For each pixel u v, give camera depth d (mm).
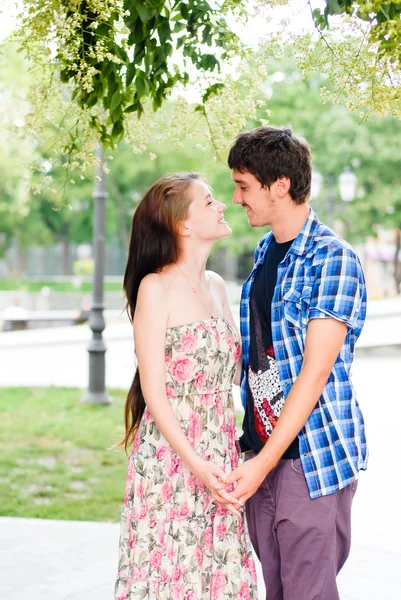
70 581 4066
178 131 3541
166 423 2604
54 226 34688
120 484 6480
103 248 9758
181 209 2719
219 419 2746
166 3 3227
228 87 3418
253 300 2783
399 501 5613
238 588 2764
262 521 2805
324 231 2631
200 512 2727
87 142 3451
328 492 2578
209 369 2715
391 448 7344
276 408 2701
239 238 29281
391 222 26031
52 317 22719
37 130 3484
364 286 2613
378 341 15961
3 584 4012
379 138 23781
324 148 24016
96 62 3141
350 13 2721
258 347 2754
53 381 12195
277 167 2592
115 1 3109
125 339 18359
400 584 4027
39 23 2980
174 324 2693
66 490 6297
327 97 2936
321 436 2590
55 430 8500
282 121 23203
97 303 9844
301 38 2779
